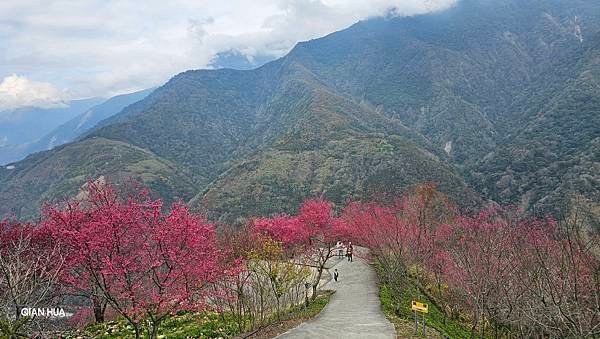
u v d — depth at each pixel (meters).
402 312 21.36
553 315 13.09
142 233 12.41
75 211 13.22
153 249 12.23
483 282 16.56
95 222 12.03
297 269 25.12
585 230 14.45
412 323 19.12
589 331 11.06
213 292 17.02
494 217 30.02
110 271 11.23
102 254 12.08
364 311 22.16
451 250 21.12
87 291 13.88
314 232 33.72
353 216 40.53
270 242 23.36
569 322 11.73
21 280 11.83
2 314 11.00
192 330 16.06
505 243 18.00
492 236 19.38
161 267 13.29
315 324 18.64
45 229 16.59
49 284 11.85
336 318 20.22
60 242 13.23
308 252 31.69
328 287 31.30
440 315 23.39
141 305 11.84
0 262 11.45
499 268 16.03
